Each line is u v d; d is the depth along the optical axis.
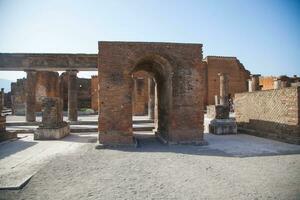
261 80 34.81
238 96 16.64
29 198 5.04
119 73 10.75
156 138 13.30
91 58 17.16
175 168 7.10
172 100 10.91
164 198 4.96
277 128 12.54
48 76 32.56
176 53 11.04
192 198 4.94
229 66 33.31
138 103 29.78
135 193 5.23
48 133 12.88
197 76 11.12
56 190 5.46
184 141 10.90
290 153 9.04
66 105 36.62
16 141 12.38
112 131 10.62
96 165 7.50
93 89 35.06
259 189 5.34
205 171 6.76
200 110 11.06
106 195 5.14
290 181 5.83
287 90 11.77
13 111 30.30
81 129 16.03
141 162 7.84
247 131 15.02
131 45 10.84
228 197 4.95
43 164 7.61
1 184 5.69
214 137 13.60
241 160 7.98
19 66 16.62
